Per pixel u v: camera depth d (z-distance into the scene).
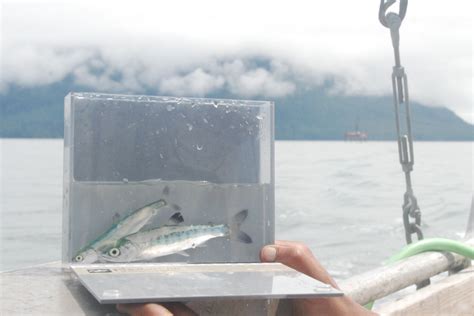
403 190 24.92
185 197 1.57
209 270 1.45
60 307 1.29
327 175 32.12
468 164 45.28
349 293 2.52
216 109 1.60
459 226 15.68
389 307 2.73
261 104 1.64
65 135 1.57
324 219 16.75
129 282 1.31
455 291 3.04
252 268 1.49
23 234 14.48
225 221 1.60
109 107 1.52
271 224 1.64
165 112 1.56
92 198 1.51
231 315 1.46
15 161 51.66
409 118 3.58
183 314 1.27
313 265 1.58
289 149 79.81
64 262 1.55
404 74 3.51
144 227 1.54
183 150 1.58
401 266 2.90
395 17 3.41
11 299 1.33
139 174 1.54
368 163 45.12
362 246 12.84
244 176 1.62
